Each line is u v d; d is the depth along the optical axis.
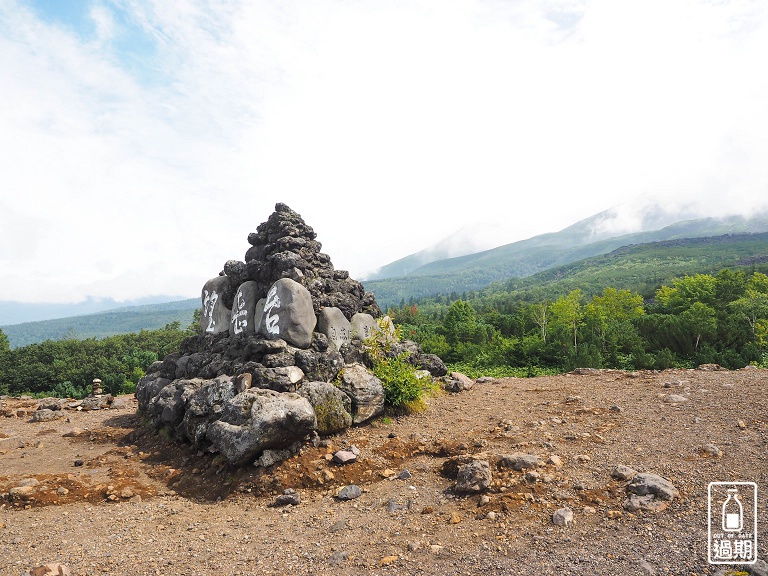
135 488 7.50
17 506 6.77
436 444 8.02
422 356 13.02
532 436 7.80
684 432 7.40
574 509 5.36
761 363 21.81
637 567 4.21
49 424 12.39
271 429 7.48
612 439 7.34
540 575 4.24
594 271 181.50
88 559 5.11
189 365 11.53
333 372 9.63
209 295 12.70
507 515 5.39
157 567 4.91
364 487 6.93
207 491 7.42
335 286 11.63
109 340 61.53
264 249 12.04
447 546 4.90
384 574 4.50
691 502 5.24
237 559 5.03
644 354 23.45
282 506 6.62
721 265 125.25
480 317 66.06
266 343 9.36
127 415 13.04
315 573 4.63
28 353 53.50
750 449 6.51
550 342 29.34
